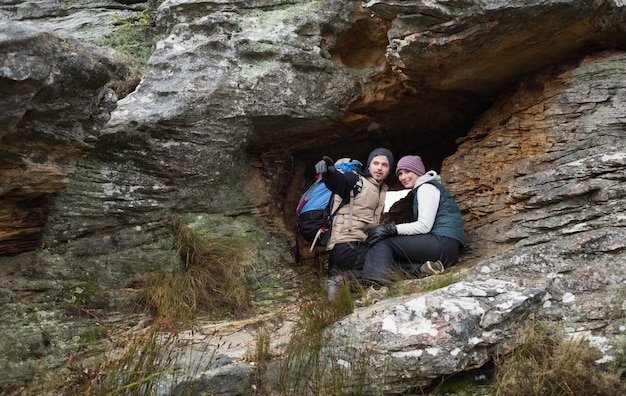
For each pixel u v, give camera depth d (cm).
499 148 600
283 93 597
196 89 566
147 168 552
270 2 620
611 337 435
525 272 492
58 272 488
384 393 423
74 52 412
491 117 624
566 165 517
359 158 724
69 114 438
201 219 576
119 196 534
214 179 585
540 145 573
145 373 403
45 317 457
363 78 627
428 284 505
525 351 435
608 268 468
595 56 569
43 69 395
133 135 537
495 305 447
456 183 620
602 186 498
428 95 631
